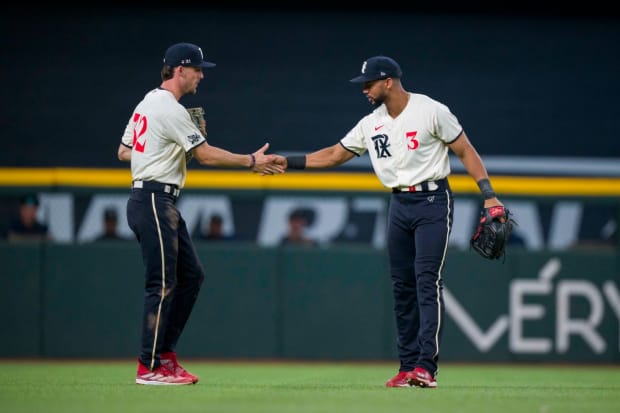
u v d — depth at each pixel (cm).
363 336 3562
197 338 3547
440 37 4428
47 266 3525
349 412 1543
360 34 4416
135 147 2038
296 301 3572
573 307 3628
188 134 2022
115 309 3528
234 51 4372
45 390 1948
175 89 2083
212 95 4341
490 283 3606
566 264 3634
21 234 3641
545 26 4441
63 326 3512
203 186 3903
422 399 1773
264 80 4366
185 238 2088
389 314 3572
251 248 3575
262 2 4394
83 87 4300
